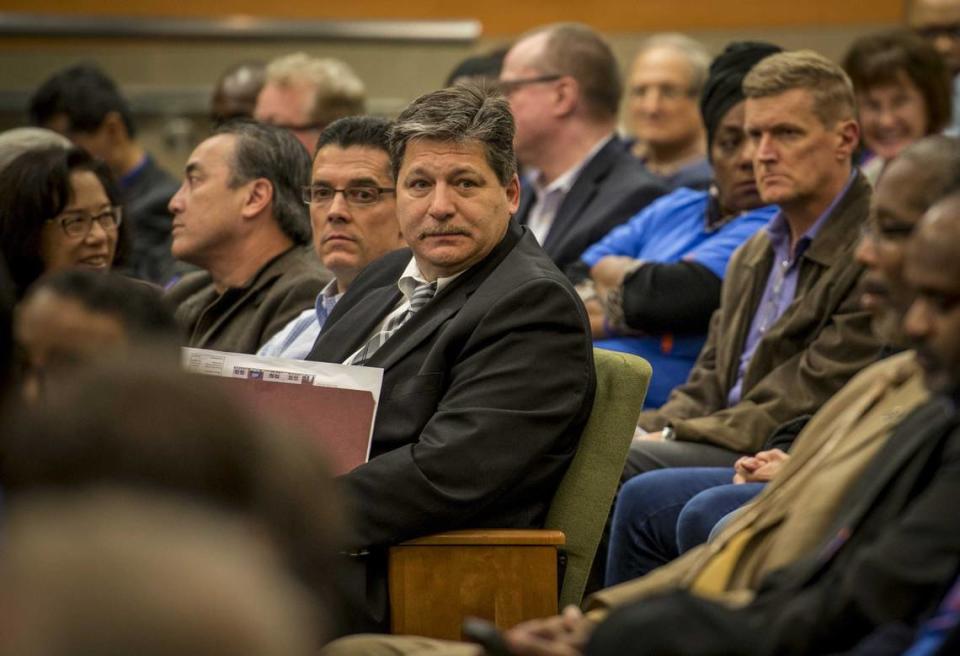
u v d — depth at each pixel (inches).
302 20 811.4
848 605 201.6
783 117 375.9
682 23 800.3
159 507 120.7
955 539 199.3
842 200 376.8
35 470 128.0
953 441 207.5
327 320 362.6
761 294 395.9
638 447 375.6
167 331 242.7
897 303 232.4
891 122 496.7
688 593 210.5
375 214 385.1
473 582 296.8
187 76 807.1
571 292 316.8
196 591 110.9
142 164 635.5
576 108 530.9
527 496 311.7
